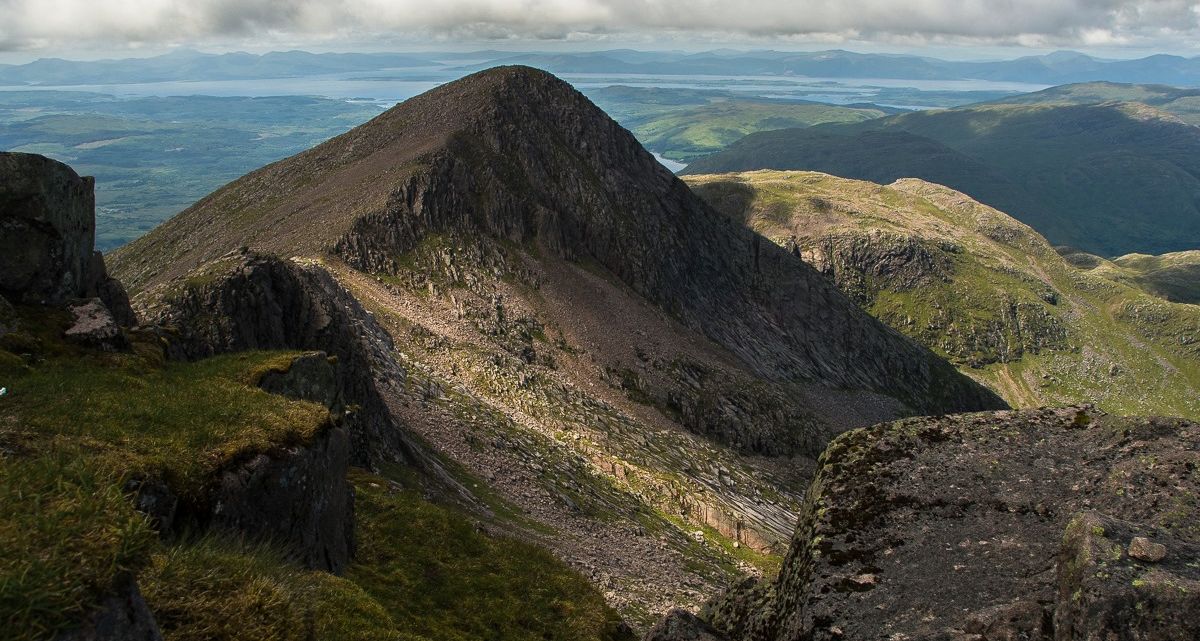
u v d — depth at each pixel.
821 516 17.41
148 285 155.38
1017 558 14.62
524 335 137.62
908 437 18.83
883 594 14.87
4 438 15.85
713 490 104.25
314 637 14.88
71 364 22.47
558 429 101.94
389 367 80.00
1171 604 11.23
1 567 8.38
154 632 9.52
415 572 31.25
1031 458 17.09
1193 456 15.31
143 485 16.48
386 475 49.12
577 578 39.72
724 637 19.23
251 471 19.34
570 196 186.88
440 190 157.25
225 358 27.91
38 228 25.72
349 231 140.00
